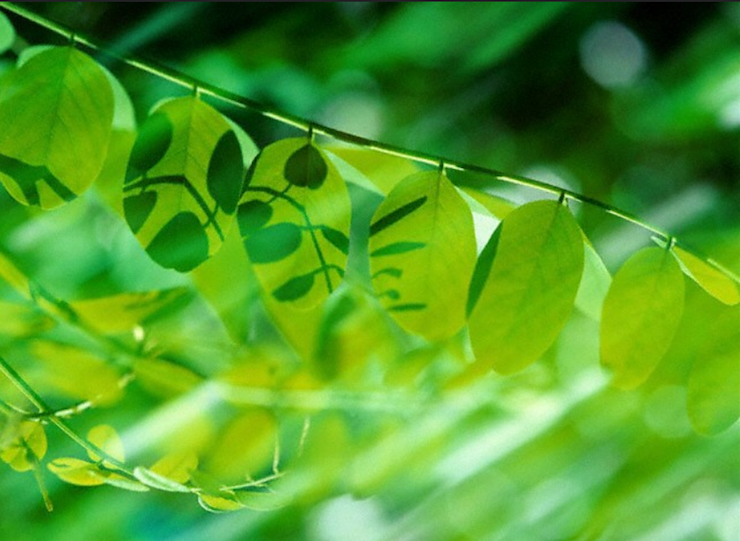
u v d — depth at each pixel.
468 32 1.34
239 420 0.70
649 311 0.62
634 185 1.36
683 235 0.91
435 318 0.61
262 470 0.70
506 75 1.38
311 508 0.81
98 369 0.68
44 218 0.71
